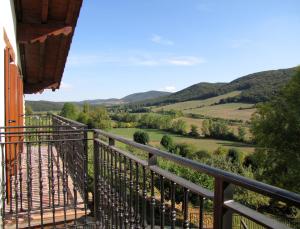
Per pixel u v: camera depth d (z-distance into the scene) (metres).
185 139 55.88
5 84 5.03
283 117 26.23
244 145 49.16
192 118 77.19
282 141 26.33
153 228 2.34
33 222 4.21
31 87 13.42
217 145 48.50
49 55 8.95
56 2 5.47
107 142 3.84
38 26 6.46
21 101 10.10
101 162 4.09
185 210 1.84
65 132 4.79
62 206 4.59
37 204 4.73
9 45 5.32
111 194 3.49
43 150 9.61
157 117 67.12
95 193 4.38
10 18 5.42
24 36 6.46
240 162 32.59
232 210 1.38
